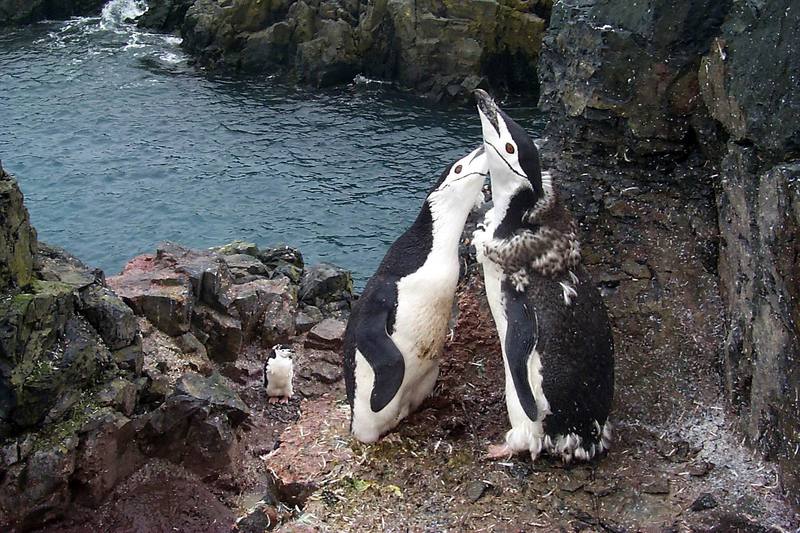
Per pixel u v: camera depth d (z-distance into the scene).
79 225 10.08
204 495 4.68
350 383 3.19
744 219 3.12
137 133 12.39
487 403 3.31
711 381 3.26
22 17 16.80
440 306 3.13
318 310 6.32
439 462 3.14
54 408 4.55
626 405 3.23
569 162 3.63
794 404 2.88
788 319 2.85
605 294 3.45
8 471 4.46
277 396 5.36
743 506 2.94
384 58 14.10
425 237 3.13
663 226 3.51
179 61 15.10
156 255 6.07
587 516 2.96
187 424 4.73
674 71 3.42
